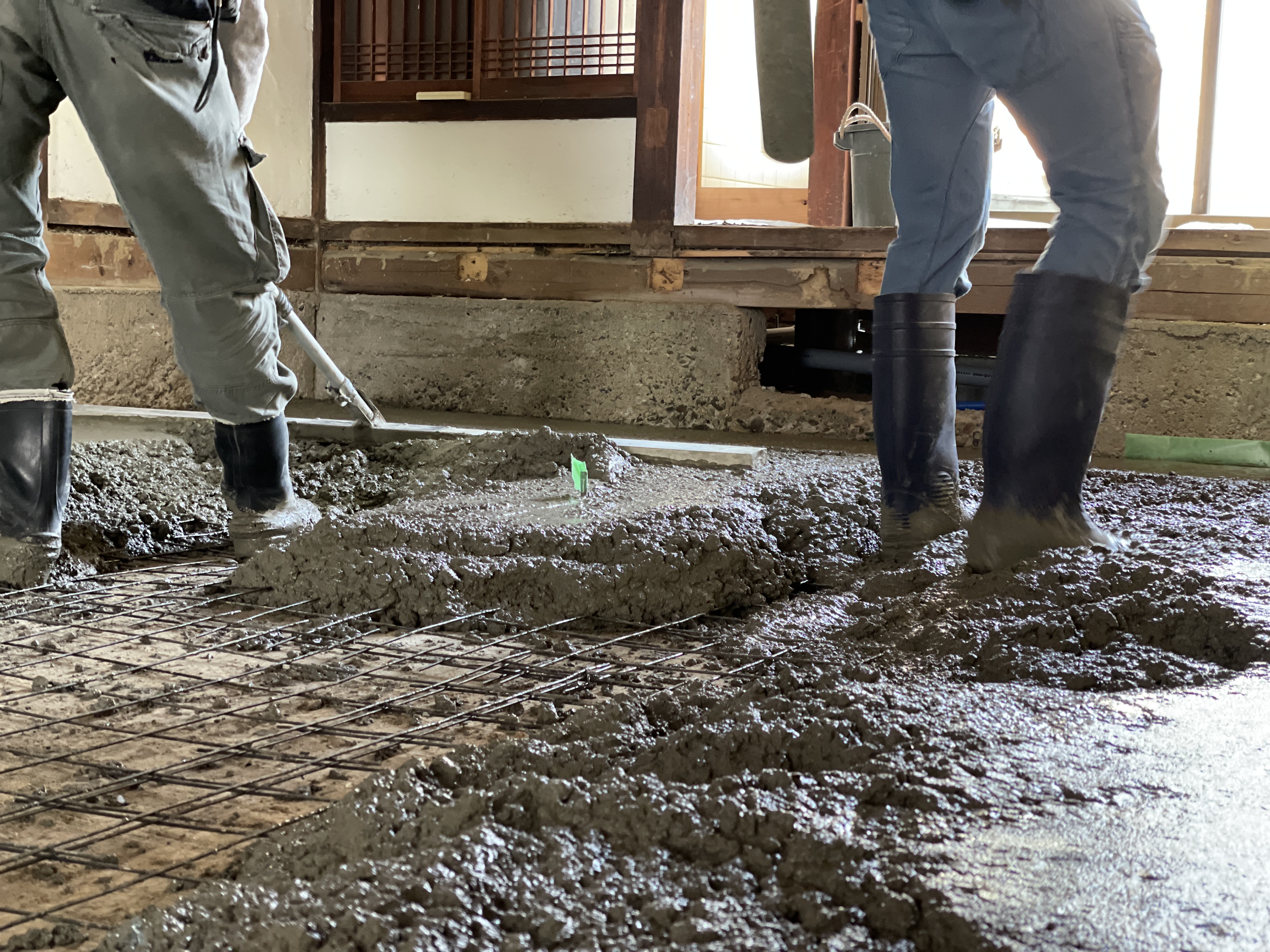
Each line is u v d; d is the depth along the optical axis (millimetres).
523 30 6469
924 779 1326
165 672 2141
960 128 2707
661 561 2652
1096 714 1596
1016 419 2393
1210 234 5141
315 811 1527
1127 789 1314
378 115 6602
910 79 2697
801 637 2332
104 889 1331
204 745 1762
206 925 1105
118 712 1926
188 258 2729
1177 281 5180
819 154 7848
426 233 6504
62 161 6113
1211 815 1243
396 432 4086
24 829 1490
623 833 1235
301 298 6688
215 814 1522
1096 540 2439
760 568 2754
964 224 2783
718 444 4570
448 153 6512
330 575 2631
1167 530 2898
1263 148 8844
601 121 6195
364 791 1372
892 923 1058
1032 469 2406
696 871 1166
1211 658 2018
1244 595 2182
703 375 6031
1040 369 2361
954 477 2922
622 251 6215
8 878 1365
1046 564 2322
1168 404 5234
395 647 2354
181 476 3652
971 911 1036
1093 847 1162
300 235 6723
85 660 2211
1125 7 2256
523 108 6320
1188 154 9023
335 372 3949
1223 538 2812
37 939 1203
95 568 2914
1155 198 2312
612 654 2312
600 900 1110
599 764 1432
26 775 1657
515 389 6363
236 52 2912
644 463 3922
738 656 2225
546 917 1070
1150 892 1074
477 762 1449
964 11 2281
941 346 2852
